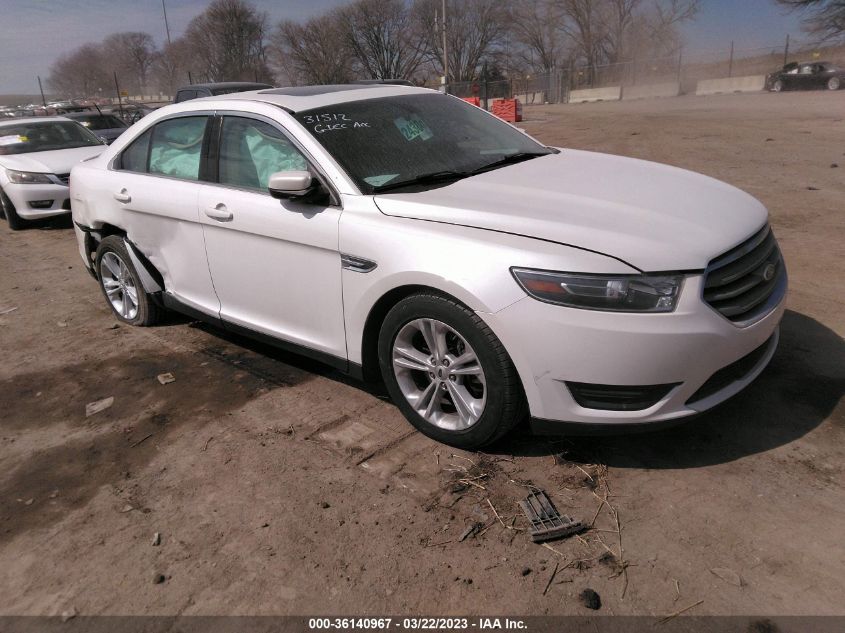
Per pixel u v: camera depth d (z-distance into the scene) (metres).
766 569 2.39
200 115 4.20
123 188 4.65
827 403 3.35
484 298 2.79
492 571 2.47
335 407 3.73
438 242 2.95
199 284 4.32
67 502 3.09
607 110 28.73
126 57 89.44
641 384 2.69
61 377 4.41
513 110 22.97
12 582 2.63
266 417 3.68
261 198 3.69
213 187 4.00
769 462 2.95
